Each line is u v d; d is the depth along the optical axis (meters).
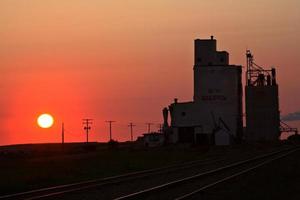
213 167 56.03
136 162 71.94
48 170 56.03
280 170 46.91
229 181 36.84
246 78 174.12
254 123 168.88
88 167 60.53
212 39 161.75
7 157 115.31
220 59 162.00
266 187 33.00
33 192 31.42
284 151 95.06
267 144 156.00
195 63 161.75
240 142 161.00
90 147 152.00
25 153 133.62
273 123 167.88
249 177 40.34
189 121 157.75
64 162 73.62
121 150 130.62
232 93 159.88
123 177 43.59
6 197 28.67
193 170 52.09
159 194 29.88
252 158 69.75
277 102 167.88
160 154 100.06
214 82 159.38
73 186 35.97
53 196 29.56
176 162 72.25
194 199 27.52
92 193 31.42
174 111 159.88
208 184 35.31
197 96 159.25
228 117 158.62
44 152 138.75
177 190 32.03
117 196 29.59
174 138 158.25
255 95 169.12
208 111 158.12
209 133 156.12
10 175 48.94
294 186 33.38
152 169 54.69
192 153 103.81
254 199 27.27
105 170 55.81
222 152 106.06
